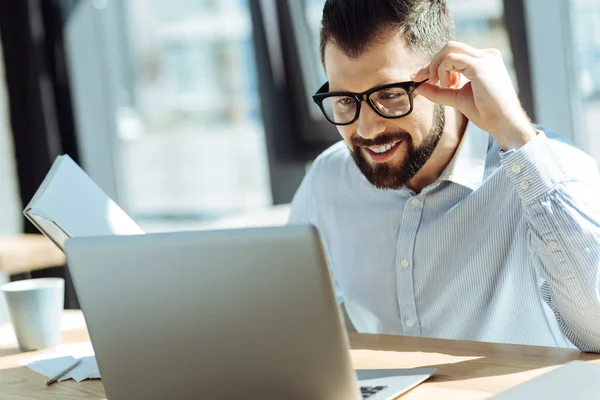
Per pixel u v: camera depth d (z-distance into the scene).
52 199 1.36
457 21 2.69
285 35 3.16
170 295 0.99
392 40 1.42
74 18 3.70
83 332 1.63
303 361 0.95
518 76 2.62
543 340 1.59
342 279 1.79
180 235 0.97
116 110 3.91
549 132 1.52
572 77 2.57
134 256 1.00
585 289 1.26
